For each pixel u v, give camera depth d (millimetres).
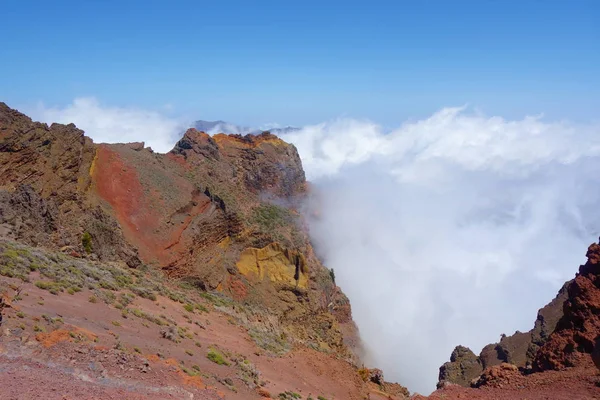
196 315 39812
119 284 37594
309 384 33250
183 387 21766
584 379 29656
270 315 57188
